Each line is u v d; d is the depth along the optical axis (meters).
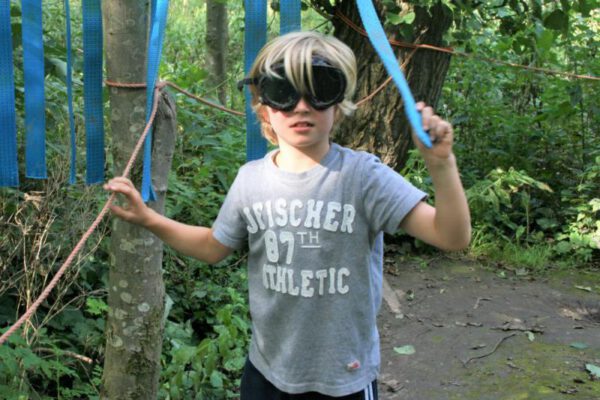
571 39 6.12
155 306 2.37
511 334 4.06
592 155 6.20
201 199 4.37
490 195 5.36
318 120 1.58
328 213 1.67
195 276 4.11
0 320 3.12
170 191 4.28
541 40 4.88
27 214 3.22
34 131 2.20
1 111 2.12
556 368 3.64
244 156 4.62
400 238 5.41
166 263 3.97
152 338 2.38
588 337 4.04
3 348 2.51
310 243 1.68
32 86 2.17
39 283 3.21
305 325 1.72
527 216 5.63
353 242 1.69
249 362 1.88
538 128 6.62
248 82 1.67
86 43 2.14
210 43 6.64
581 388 3.43
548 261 5.38
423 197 1.63
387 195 1.65
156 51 1.97
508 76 6.65
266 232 1.72
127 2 2.11
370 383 1.78
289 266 1.70
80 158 3.50
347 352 1.73
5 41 2.10
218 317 3.27
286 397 1.79
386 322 4.22
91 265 3.49
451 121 6.36
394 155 5.28
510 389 3.43
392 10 4.45
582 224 5.54
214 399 3.03
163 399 2.90
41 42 2.17
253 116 2.16
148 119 1.98
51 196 3.18
